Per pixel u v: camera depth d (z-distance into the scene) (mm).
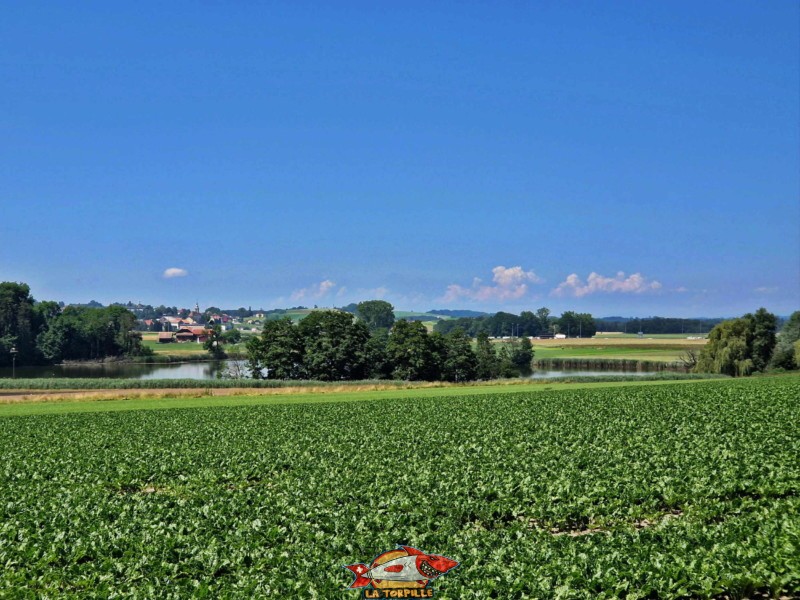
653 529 16969
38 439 38406
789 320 121438
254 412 50750
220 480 25859
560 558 14648
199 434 39000
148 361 186875
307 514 19375
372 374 116125
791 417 36750
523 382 85562
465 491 21453
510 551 15344
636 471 23266
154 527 18156
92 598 13633
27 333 171750
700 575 13367
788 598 13289
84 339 184750
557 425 37906
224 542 16734
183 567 15297
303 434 37781
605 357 169625
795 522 16094
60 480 26047
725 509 18781
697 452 26750
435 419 43281
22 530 18016
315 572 14461
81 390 75625
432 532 17188
